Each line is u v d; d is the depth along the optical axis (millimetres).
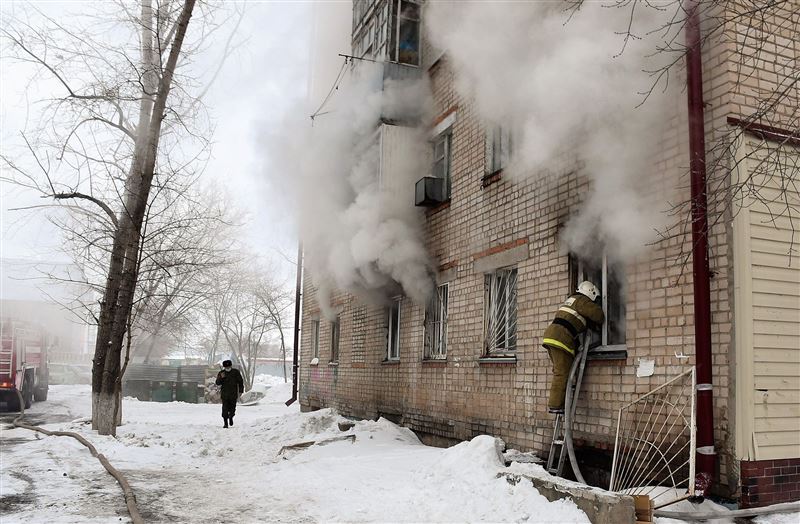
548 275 7480
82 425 12758
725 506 4938
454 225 9953
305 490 6637
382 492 6277
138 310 17969
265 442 10805
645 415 5777
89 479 7258
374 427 10430
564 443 6461
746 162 5207
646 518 4641
